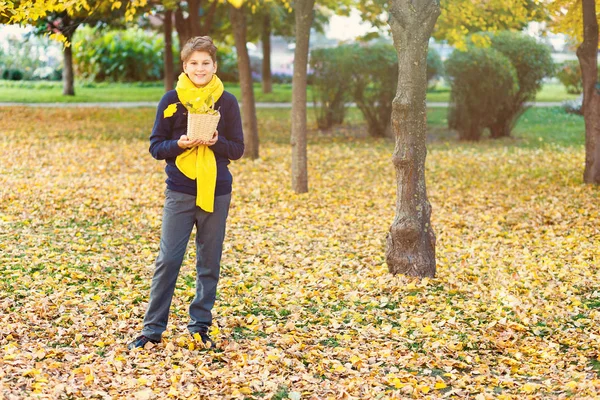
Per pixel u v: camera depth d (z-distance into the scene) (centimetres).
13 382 414
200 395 416
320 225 924
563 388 437
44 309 550
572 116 2319
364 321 570
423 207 685
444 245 825
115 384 421
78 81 3834
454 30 1313
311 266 732
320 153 1597
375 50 1922
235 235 856
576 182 1216
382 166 1424
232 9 1427
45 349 472
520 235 871
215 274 502
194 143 464
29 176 1195
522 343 523
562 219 945
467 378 455
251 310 586
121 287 634
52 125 1981
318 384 442
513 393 435
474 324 561
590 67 1177
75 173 1248
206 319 504
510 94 1845
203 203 475
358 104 1959
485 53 1822
